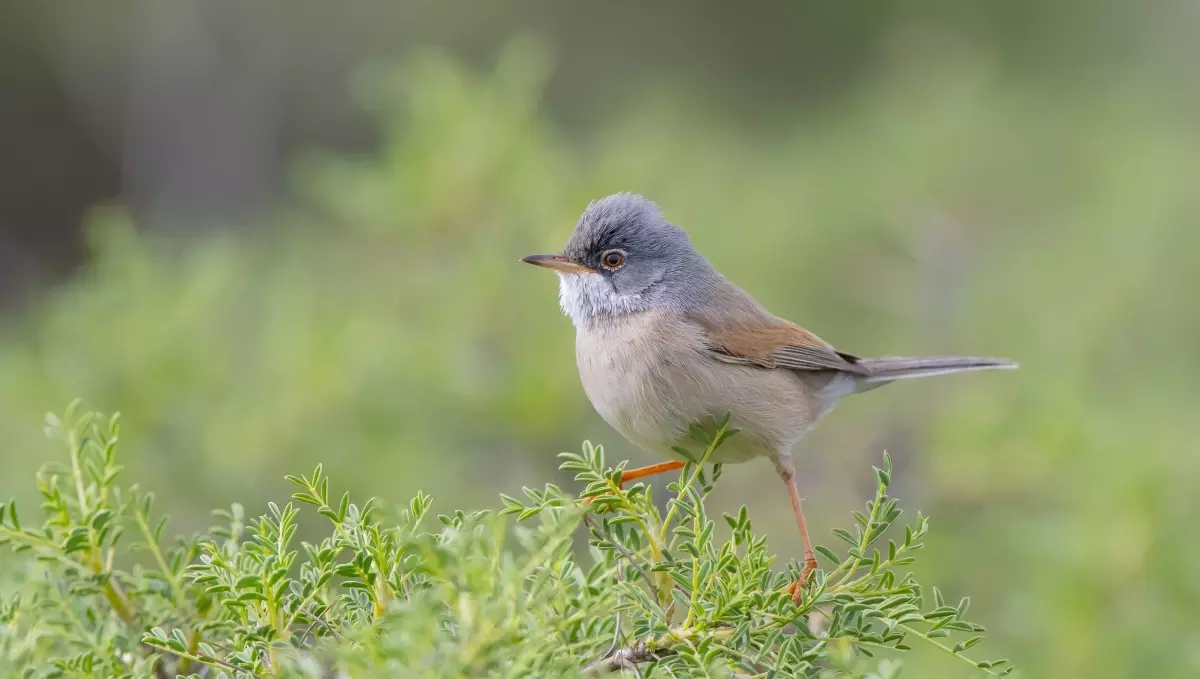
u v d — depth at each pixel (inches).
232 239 690.8
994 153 708.0
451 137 549.0
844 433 536.4
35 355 525.3
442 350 506.3
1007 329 584.7
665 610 252.7
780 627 234.7
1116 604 407.2
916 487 484.7
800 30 914.7
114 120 884.6
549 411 497.7
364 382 482.9
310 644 238.1
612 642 238.8
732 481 533.6
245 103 883.4
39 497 428.8
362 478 462.6
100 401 470.9
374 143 899.4
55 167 880.9
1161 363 581.3
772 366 355.9
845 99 858.8
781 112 874.1
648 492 260.5
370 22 906.1
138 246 500.4
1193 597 405.4
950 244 606.9
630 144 639.1
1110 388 557.6
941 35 775.7
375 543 231.6
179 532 445.7
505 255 525.3
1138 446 446.9
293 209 784.9
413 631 188.2
